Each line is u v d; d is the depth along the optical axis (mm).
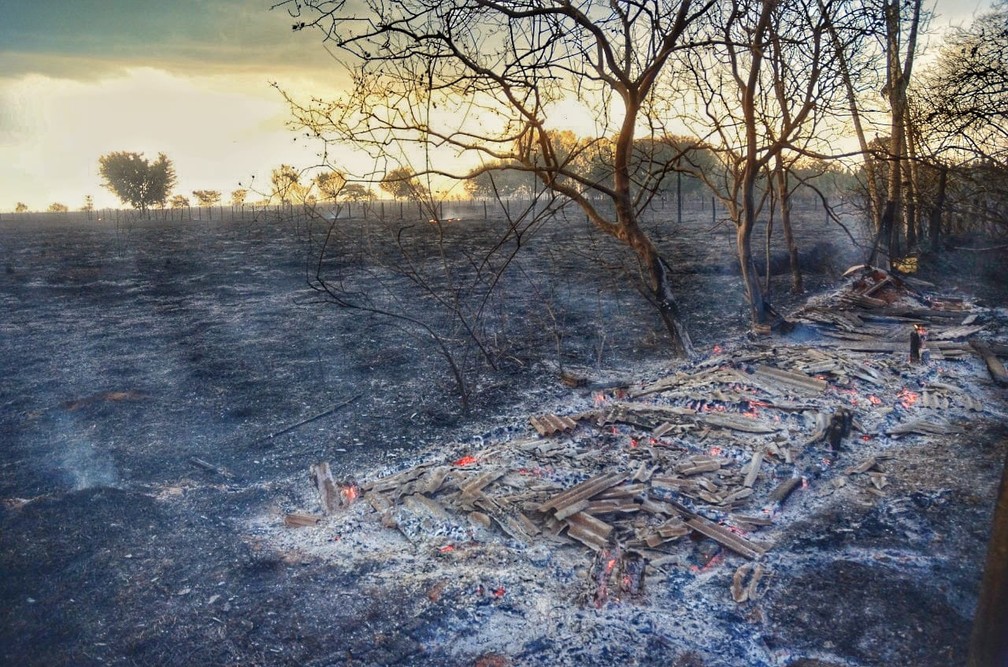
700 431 8789
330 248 32906
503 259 26828
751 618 5055
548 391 11047
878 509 6594
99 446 9133
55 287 23766
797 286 19047
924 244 21500
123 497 6754
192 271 27656
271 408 10641
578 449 8289
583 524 6324
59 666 4379
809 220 45562
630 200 12547
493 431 9195
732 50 13711
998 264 19094
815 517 6570
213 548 5938
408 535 6406
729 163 15664
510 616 5078
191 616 4938
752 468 7625
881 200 19594
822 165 17641
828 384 10578
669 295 12977
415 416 10133
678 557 5906
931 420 9203
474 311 17500
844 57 13898
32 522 6078
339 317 17391
